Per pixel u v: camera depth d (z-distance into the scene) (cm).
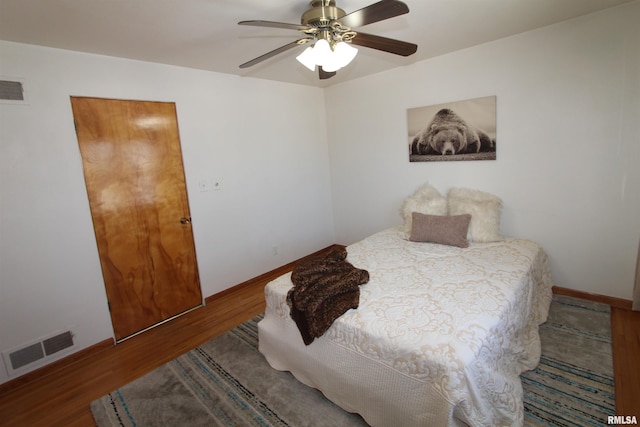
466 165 320
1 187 211
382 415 160
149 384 214
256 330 271
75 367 239
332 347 179
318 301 184
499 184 303
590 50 244
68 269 241
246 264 360
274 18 198
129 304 274
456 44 286
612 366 197
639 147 237
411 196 346
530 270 229
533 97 273
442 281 210
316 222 437
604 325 239
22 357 224
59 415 194
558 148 269
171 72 287
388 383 156
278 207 388
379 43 185
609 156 249
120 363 241
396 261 252
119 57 256
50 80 225
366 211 418
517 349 189
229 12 188
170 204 294
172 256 298
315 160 427
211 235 326
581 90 252
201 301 323
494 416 151
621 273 259
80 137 240
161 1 172
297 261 418
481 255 253
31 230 223
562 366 200
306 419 178
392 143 373
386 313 176
